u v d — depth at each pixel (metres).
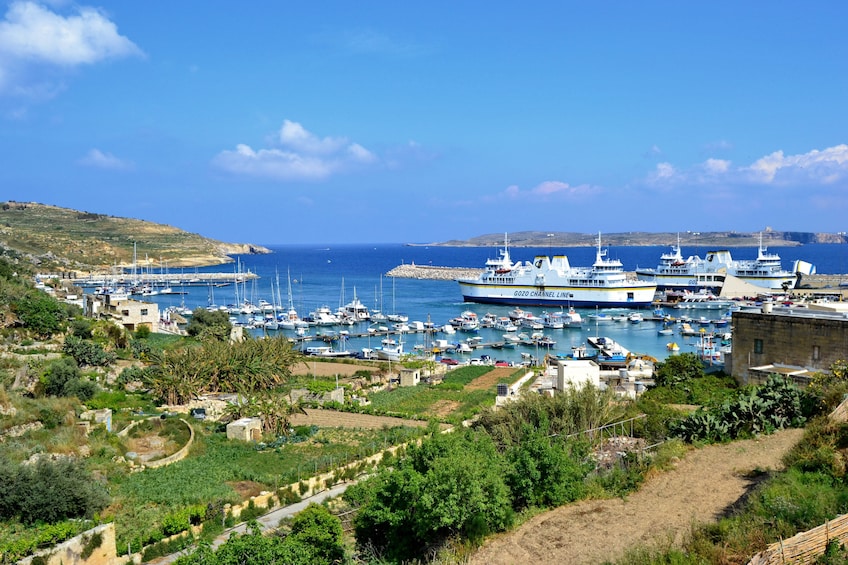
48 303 72.56
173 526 33.25
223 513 35.53
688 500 25.12
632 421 37.66
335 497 38.56
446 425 54.81
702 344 113.75
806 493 21.80
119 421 50.75
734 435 32.34
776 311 49.19
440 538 25.45
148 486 38.84
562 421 38.19
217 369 65.88
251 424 52.41
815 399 33.47
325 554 26.14
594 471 29.64
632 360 95.31
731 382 48.72
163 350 77.62
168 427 51.19
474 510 24.69
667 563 19.30
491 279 197.00
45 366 56.66
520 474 26.97
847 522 18.27
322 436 52.16
